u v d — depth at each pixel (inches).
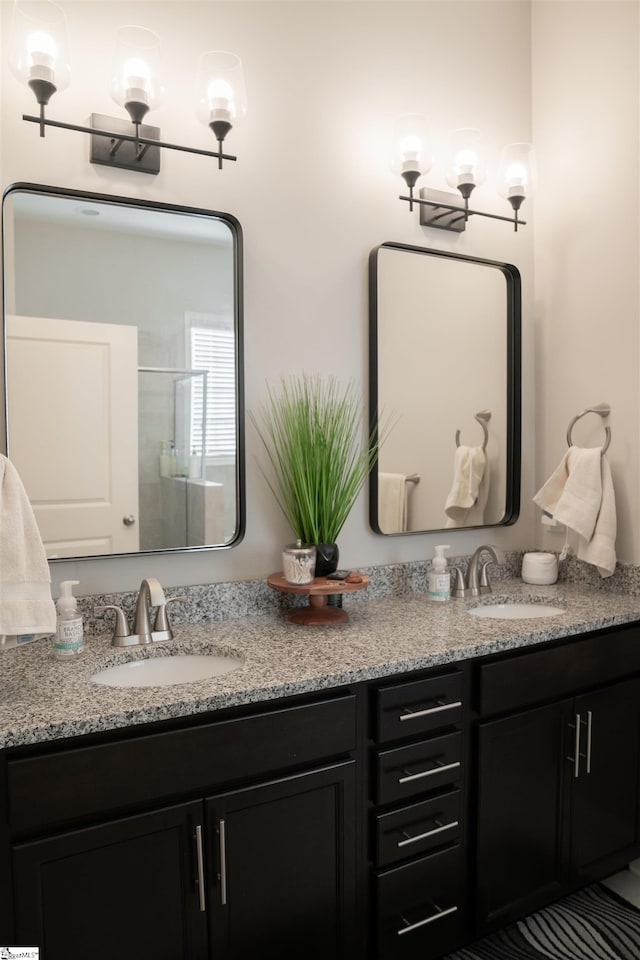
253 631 63.7
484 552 87.3
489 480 87.0
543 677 64.6
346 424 75.9
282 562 70.3
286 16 71.6
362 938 55.1
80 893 43.6
